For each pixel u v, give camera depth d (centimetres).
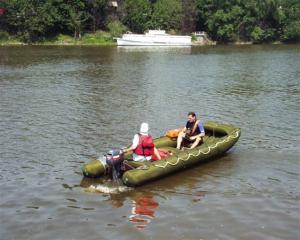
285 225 869
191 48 5569
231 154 1289
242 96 2206
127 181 1029
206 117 1752
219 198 991
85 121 1648
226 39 6744
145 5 6372
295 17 6950
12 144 1357
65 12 5800
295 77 2908
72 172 1130
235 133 1288
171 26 6619
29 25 5500
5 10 5494
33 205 947
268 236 827
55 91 2283
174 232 841
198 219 891
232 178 1107
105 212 920
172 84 2548
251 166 1192
